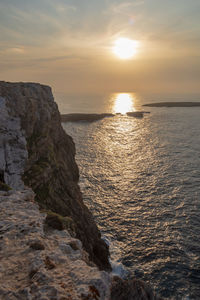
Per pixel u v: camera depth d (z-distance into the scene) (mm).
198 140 146375
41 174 44219
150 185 77250
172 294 36250
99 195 69875
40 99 57312
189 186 76062
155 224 54656
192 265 41812
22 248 11039
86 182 79938
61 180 53344
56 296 7621
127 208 62188
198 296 35844
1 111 39688
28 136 47500
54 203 43688
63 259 10547
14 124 41688
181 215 58219
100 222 55750
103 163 102625
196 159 106688
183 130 183875
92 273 9156
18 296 7664
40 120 53938
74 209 47500
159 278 39156
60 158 61438
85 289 8023
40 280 8570
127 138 157875
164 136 161625
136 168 95625
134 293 8906
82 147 132500
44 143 51938
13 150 38750
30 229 12945
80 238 37781
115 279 9508
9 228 12875
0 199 17453
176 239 49031
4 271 9117
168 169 93562
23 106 47219
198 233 50812
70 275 9086
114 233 51594
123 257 44062
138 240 49094
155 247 46781
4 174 35344
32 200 19391
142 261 43062
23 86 54625
